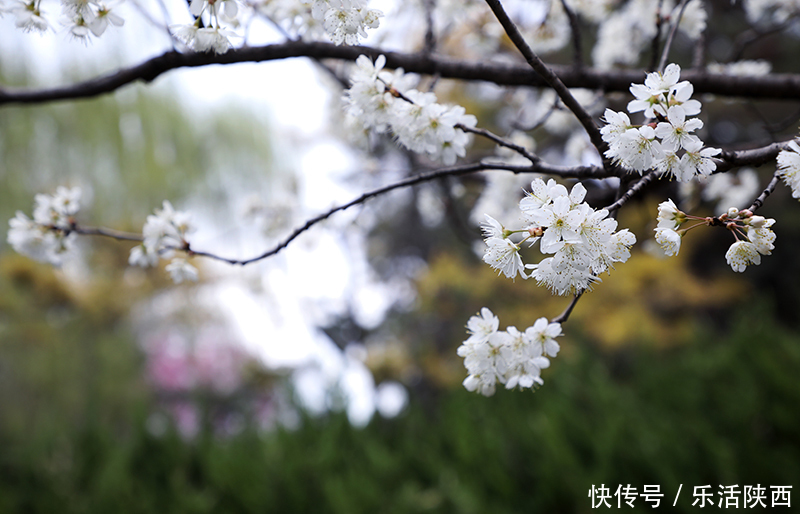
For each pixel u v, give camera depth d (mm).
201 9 1000
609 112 847
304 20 1357
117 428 5789
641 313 5035
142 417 3354
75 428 3584
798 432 2594
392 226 8797
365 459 3139
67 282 5836
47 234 1487
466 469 2805
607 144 951
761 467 2381
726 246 7902
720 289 5441
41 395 5723
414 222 8758
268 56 1354
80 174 5379
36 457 3270
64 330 5879
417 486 2857
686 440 2658
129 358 6215
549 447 2611
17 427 4844
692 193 2080
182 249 1370
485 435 2898
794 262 7789
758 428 2771
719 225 830
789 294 7875
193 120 6234
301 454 3045
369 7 971
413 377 6219
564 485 2496
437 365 5836
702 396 3094
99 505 2826
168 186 5781
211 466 2986
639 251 5305
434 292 5516
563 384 3482
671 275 5219
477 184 2355
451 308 5508
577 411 3098
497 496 2654
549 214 798
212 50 1319
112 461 3012
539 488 2557
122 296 6023
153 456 3219
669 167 838
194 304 7055
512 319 5234
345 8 956
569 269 803
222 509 2807
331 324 6711
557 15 2080
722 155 862
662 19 1762
